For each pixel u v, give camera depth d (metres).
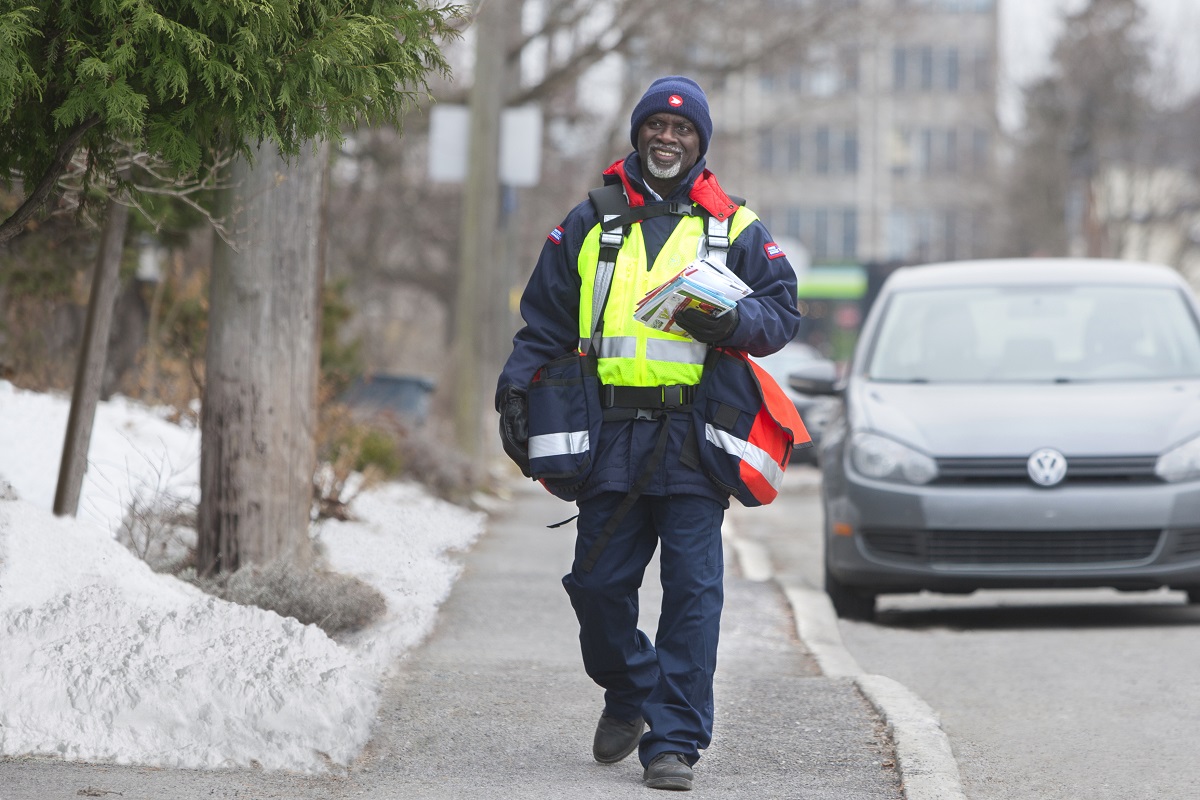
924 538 27.66
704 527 15.71
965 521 27.30
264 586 21.91
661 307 15.21
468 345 55.16
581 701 19.62
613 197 15.91
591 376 15.65
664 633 15.75
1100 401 28.83
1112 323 31.86
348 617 22.80
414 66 16.83
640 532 15.97
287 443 23.92
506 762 16.77
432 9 17.20
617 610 16.02
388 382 54.62
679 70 82.56
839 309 154.25
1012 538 27.39
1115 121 171.62
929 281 33.84
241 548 23.75
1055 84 175.50
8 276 32.53
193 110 15.89
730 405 15.53
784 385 71.88
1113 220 173.12
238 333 23.75
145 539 25.34
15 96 14.95
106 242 23.25
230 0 15.09
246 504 23.73
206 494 23.94
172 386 35.66
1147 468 27.27
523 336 16.11
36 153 17.28
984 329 32.12
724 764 16.92
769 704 19.69
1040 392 29.66
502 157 55.62
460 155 54.94
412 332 76.81
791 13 85.75
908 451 28.06
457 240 101.44
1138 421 27.95
